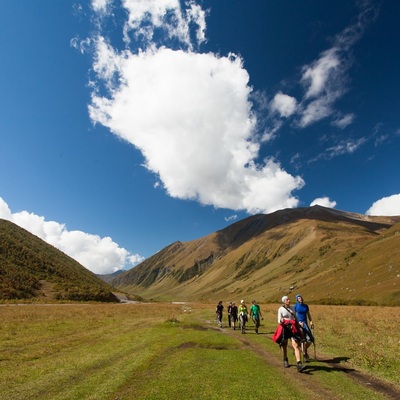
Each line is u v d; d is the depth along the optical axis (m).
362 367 11.23
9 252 92.06
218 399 8.11
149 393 8.61
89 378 10.14
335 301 84.00
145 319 30.61
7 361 12.62
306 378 9.87
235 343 16.30
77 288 85.06
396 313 32.34
